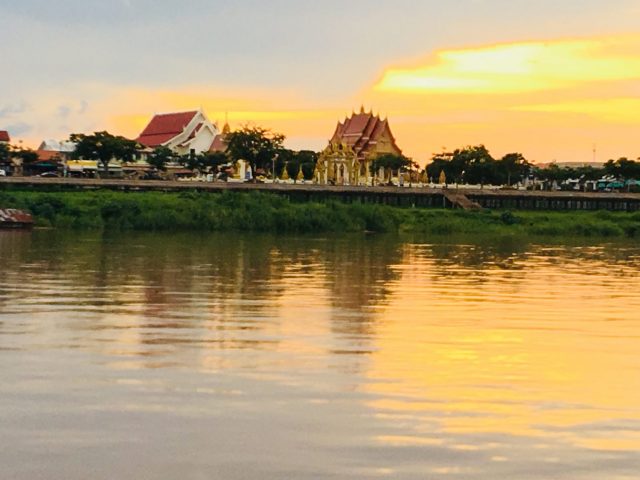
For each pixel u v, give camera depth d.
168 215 119.38
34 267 63.34
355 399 26.91
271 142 191.25
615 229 138.50
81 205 120.56
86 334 36.44
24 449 22.34
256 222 123.25
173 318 41.09
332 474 21.16
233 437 23.39
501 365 32.06
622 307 48.53
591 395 28.05
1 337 35.41
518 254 91.00
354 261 76.19
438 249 95.38
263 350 33.72
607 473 21.47
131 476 20.88
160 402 26.27
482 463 21.94
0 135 199.00
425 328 39.72
